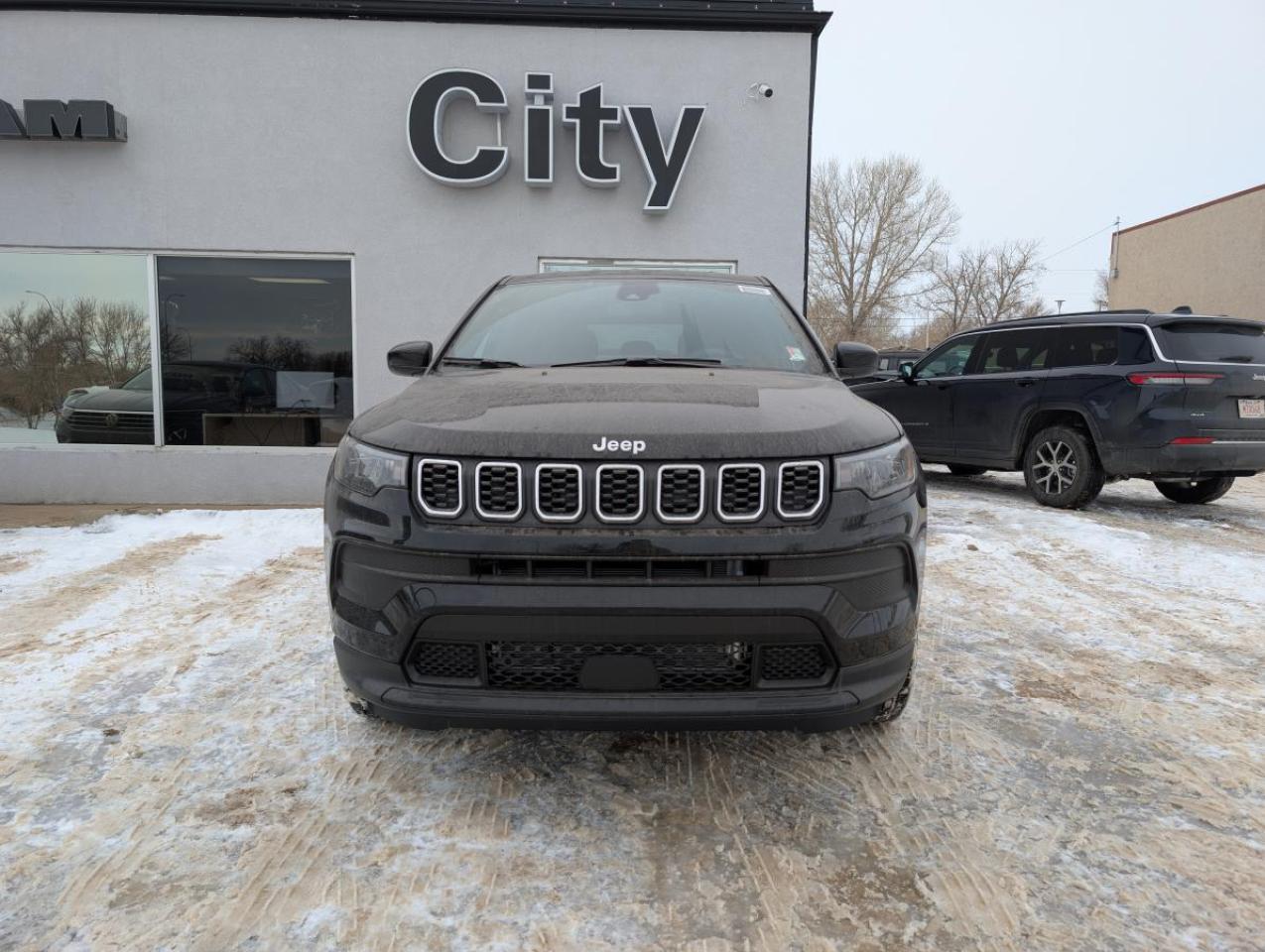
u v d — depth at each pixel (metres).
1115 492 8.38
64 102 6.75
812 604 1.94
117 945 1.71
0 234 7.00
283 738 2.65
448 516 1.96
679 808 2.27
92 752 2.54
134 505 7.13
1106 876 1.98
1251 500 7.85
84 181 6.99
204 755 2.53
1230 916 1.84
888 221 51.59
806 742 2.66
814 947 1.74
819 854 2.06
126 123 6.96
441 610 1.93
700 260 7.35
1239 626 3.93
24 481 7.15
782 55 7.20
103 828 2.14
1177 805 2.31
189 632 3.67
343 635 2.12
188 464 7.19
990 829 2.18
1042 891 1.93
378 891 1.90
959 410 7.88
